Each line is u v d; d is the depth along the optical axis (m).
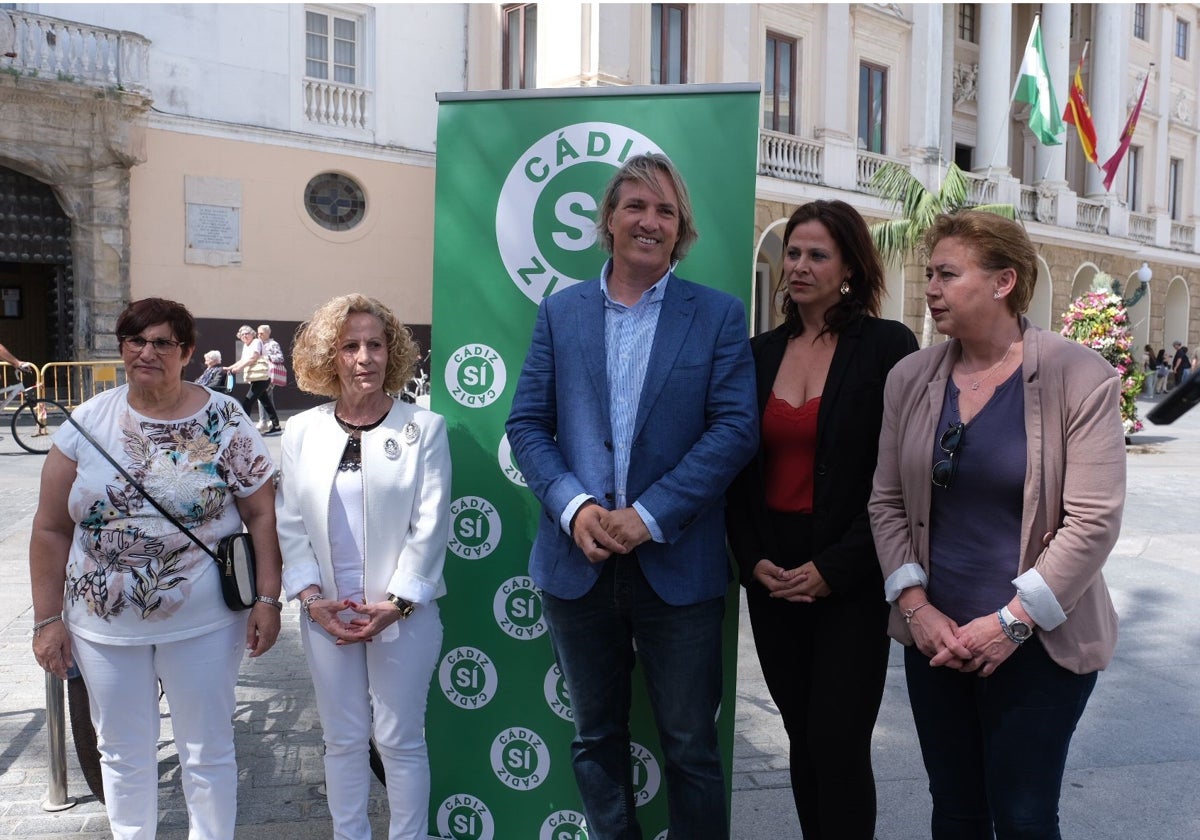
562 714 2.91
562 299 2.61
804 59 18.03
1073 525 2.04
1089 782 3.54
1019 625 2.05
